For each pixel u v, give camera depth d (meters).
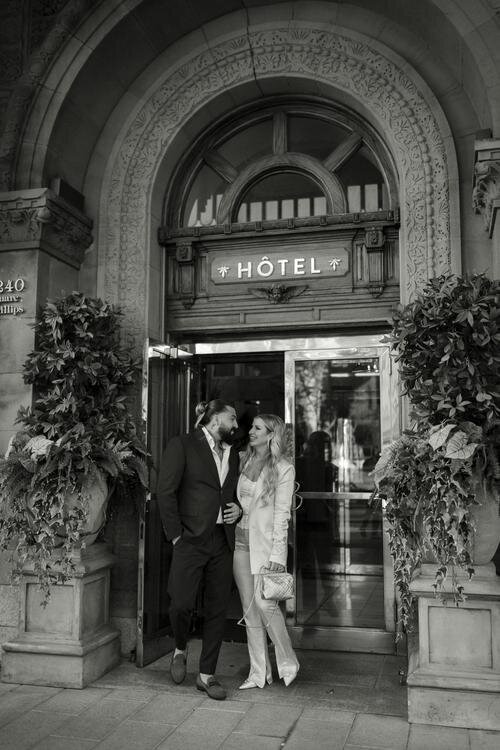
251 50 5.87
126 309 5.82
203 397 6.27
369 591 5.61
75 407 4.99
